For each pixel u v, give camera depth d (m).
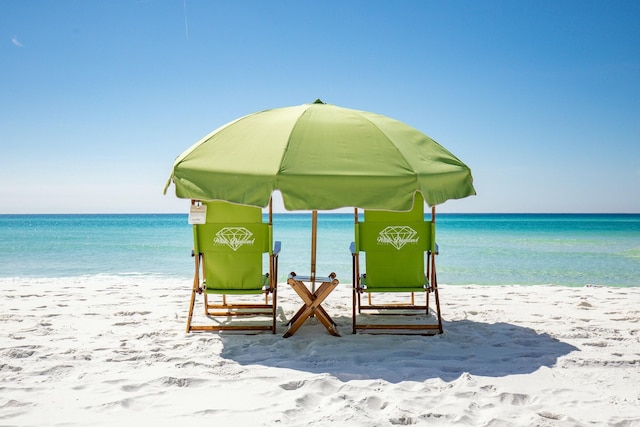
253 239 4.54
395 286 4.66
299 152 4.27
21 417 2.70
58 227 42.28
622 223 53.22
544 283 9.70
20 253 15.86
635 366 3.73
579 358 3.88
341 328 4.99
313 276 4.91
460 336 4.63
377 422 2.66
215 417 2.72
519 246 18.83
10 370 3.54
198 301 6.48
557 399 3.05
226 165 4.21
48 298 6.68
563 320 5.38
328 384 3.26
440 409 2.86
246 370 3.57
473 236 26.58
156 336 4.57
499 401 3.04
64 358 3.82
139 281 9.03
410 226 4.58
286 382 3.29
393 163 4.26
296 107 5.24
